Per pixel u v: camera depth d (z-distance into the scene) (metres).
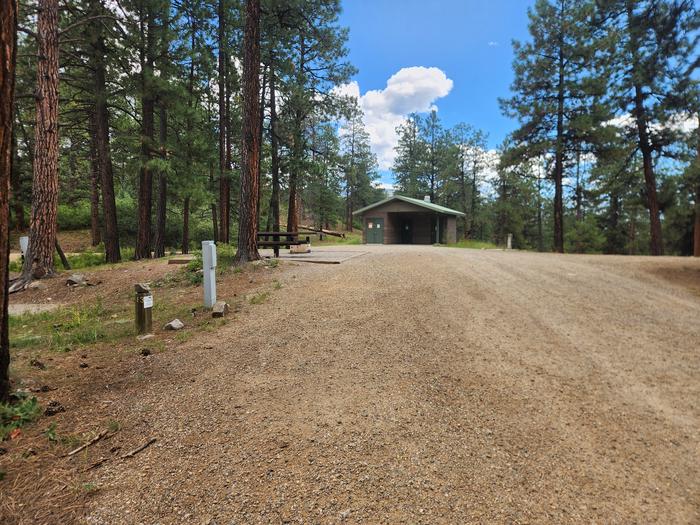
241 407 3.04
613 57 16.67
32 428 2.72
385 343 4.39
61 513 2.00
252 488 2.19
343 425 2.80
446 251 14.45
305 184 24.00
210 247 5.87
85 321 5.70
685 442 2.69
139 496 2.12
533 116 19.88
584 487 2.24
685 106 15.63
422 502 2.10
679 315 5.55
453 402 3.15
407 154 48.22
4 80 2.74
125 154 15.88
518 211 35.91
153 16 13.70
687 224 24.20
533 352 4.20
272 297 6.42
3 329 2.97
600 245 31.03
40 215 9.09
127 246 25.41
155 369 3.75
